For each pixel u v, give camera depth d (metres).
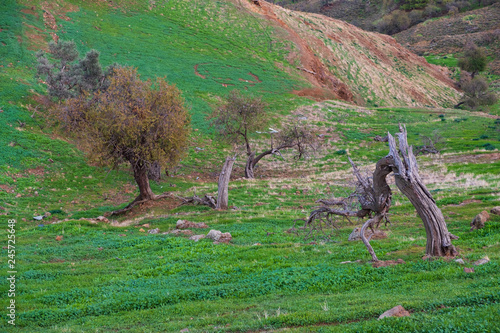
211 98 63.44
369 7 192.50
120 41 72.25
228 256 17.45
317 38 98.94
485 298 8.70
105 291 13.52
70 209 32.06
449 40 145.88
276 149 43.38
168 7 90.56
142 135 29.31
